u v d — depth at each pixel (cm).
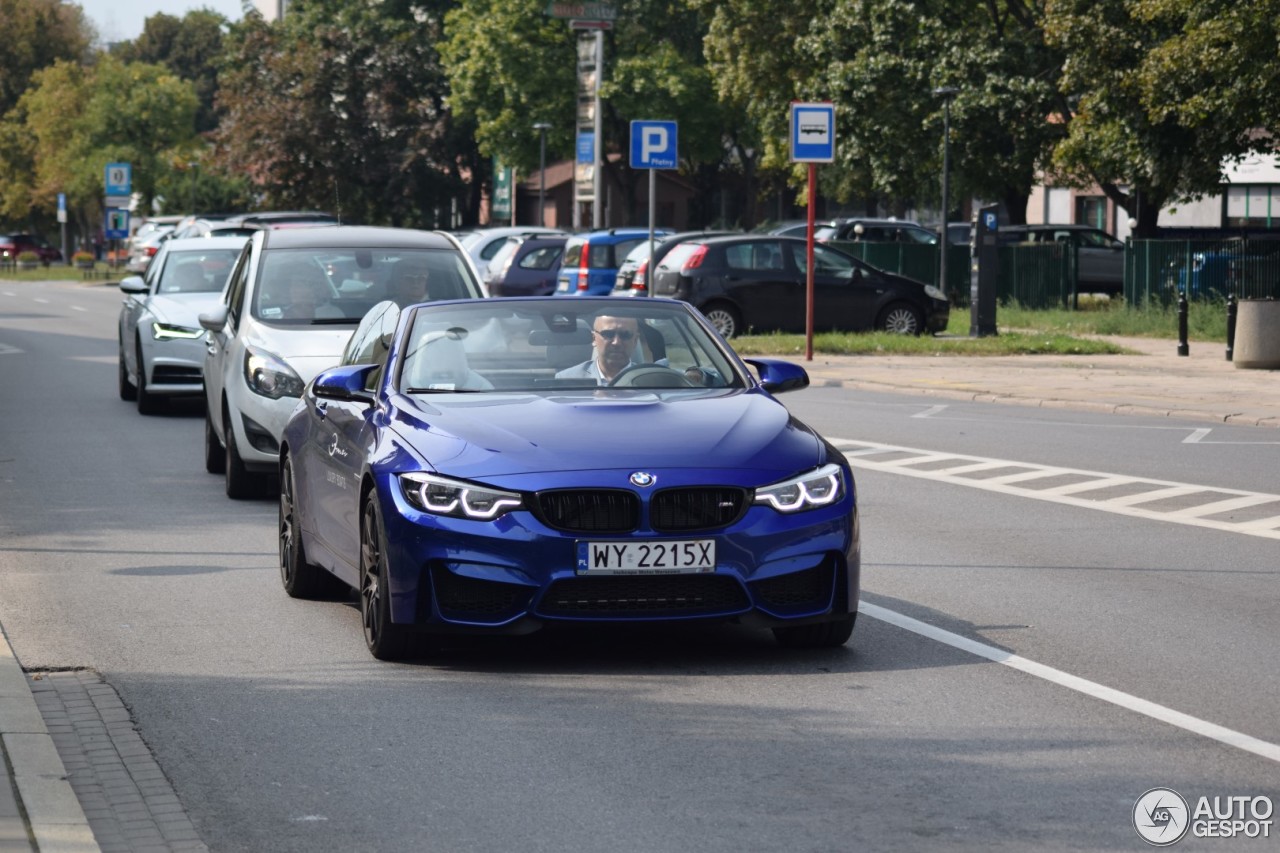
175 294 3164
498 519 1123
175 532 1797
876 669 1170
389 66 10969
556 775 917
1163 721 1024
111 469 2316
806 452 1193
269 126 10831
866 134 6388
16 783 880
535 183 13412
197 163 12925
